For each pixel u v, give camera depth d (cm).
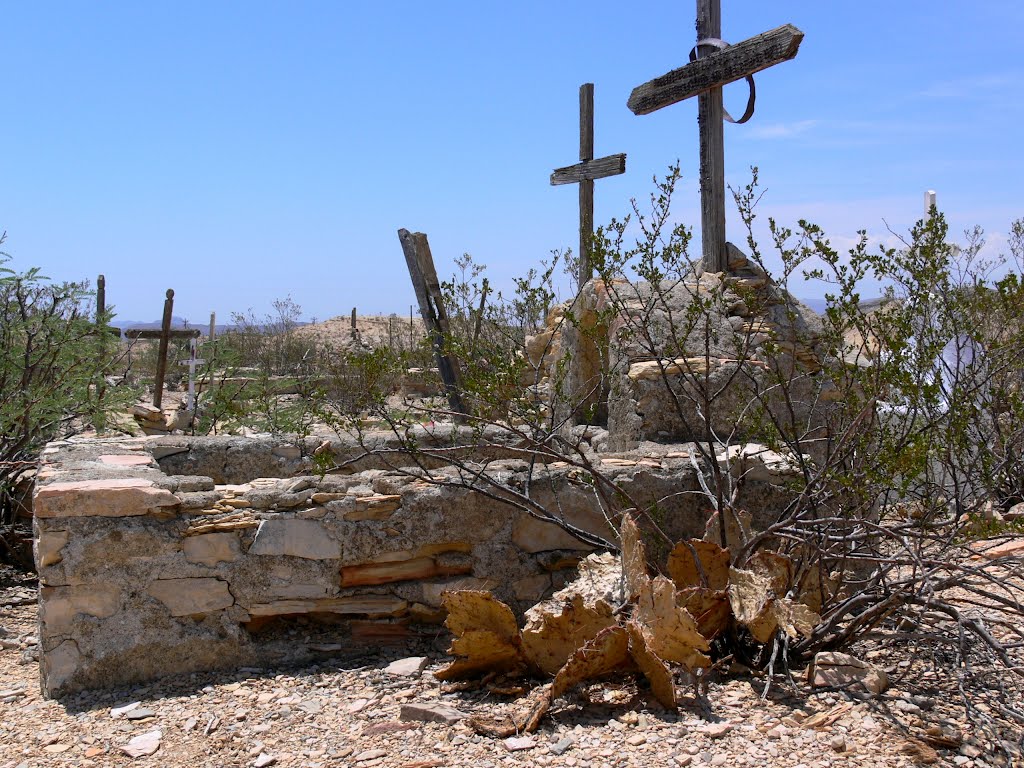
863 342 405
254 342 2181
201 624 426
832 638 391
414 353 551
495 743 330
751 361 592
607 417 727
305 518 440
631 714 342
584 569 460
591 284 719
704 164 700
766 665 386
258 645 434
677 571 411
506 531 475
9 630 526
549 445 501
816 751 309
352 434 579
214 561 427
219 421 983
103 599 411
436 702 371
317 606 442
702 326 617
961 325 416
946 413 391
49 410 699
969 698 345
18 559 670
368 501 448
